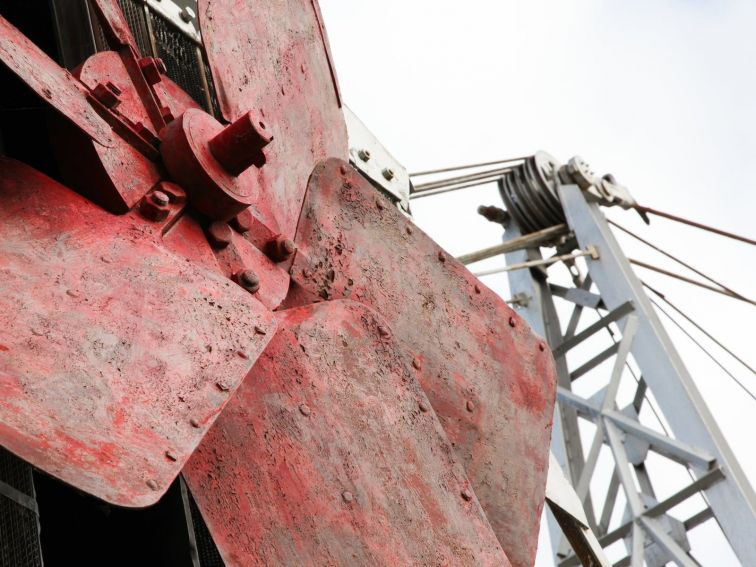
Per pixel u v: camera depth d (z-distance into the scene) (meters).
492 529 4.95
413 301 5.40
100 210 4.09
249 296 4.18
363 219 5.38
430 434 4.74
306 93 5.70
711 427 12.91
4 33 3.85
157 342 3.71
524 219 15.82
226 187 4.56
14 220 3.72
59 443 3.11
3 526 3.58
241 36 5.37
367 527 4.23
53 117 4.20
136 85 4.71
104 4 4.74
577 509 6.71
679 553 12.26
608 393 13.64
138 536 4.48
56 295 3.58
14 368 3.23
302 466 4.19
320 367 4.54
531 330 5.90
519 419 5.59
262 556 3.85
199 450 3.95
